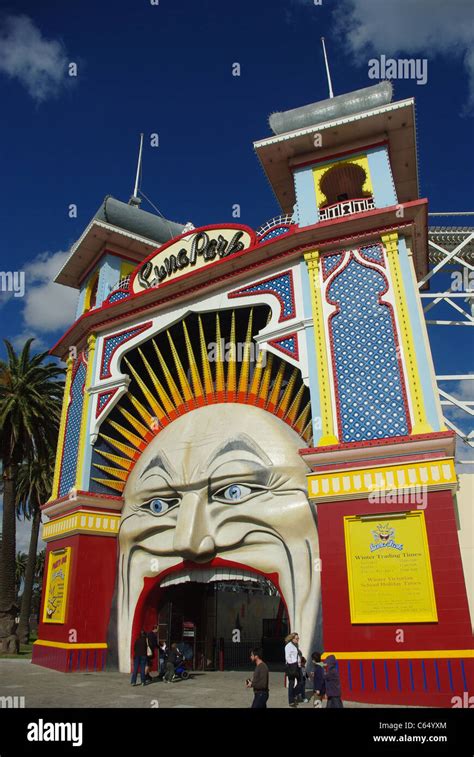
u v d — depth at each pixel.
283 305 16.41
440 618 11.31
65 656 16.72
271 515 15.16
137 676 15.47
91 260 24.59
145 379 20.97
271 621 24.42
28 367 29.83
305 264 16.33
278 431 16.16
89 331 21.31
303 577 14.30
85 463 19.16
